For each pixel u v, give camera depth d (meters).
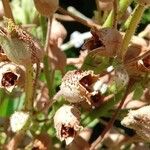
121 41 0.12
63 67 0.15
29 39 0.12
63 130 0.12
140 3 0.12
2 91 0.15
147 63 0.13
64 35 0.15
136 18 0.12
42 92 0.15
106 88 0.13
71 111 0.12
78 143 0.14
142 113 0.12
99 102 0.13
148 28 0.15
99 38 0.12
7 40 0.12
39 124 0.14
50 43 0.15
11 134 0.15
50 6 0.13
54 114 0.13
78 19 0.14
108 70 0.14
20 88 0.14
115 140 0.16
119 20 0.14
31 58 0.12
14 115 0.13
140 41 0.14
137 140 0.14
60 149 0.15
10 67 0.12
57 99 0.13
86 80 0.12
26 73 0.12
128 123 0.13
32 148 0.14
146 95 0.14
